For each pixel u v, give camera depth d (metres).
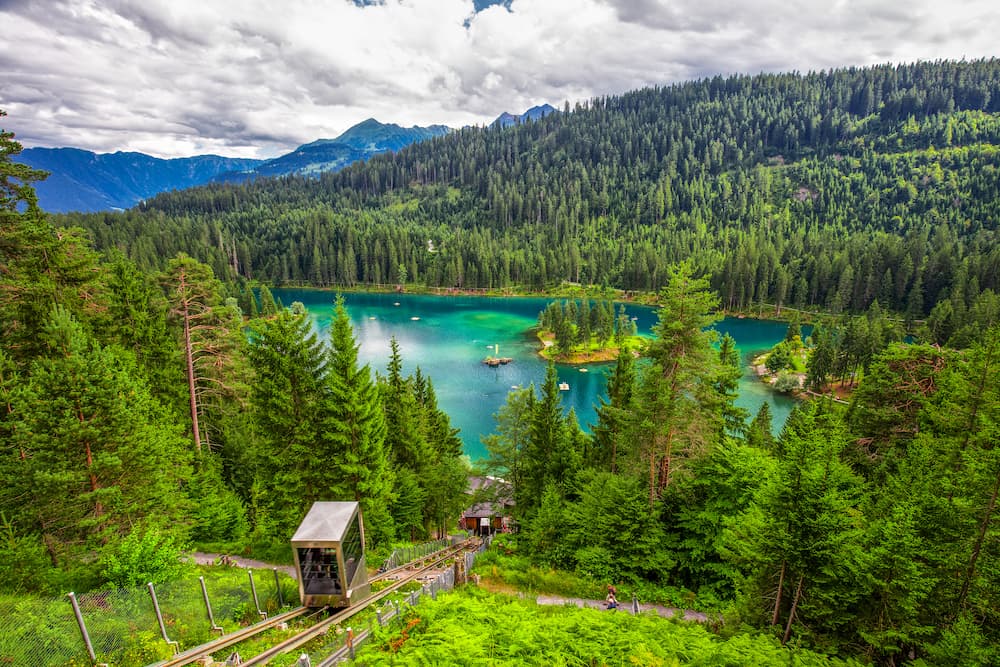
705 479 24.83
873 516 19.61
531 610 17.02
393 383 42.03
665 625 15.60
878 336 80.94
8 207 22.31
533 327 139.00
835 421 32.78
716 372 24.83
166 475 23.36
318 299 181.88
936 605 14.41
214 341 35.78
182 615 13.95
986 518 14.80
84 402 18.17
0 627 10.95
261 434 26.97
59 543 18.75
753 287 151.25
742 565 17.05
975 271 120.12
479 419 77.44
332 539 16.09
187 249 182.50
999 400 21.80
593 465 36.38
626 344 35.19
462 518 48.81
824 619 14.65
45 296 23.56
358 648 13.12
